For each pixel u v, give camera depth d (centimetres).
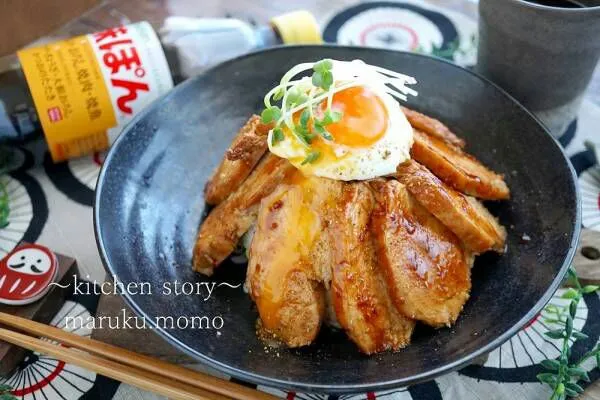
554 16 42
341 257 36
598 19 43
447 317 37
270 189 39
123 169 42
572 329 39
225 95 47
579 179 49
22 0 55
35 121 51
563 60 45
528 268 39
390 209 37
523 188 43
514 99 44
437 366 34
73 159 51
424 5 62
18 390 39
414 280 37
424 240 38
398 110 40
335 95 38
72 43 48
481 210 42
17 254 42
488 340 35
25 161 51
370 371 35
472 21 60
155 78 49
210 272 41
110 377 38
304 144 38
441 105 47
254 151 41
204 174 46
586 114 53
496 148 45
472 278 40
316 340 38
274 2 62
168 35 53
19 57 48
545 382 38
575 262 43
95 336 40
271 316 37
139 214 42
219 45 54
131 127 43
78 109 48
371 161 38
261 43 54
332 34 59
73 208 48
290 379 33
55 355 38
